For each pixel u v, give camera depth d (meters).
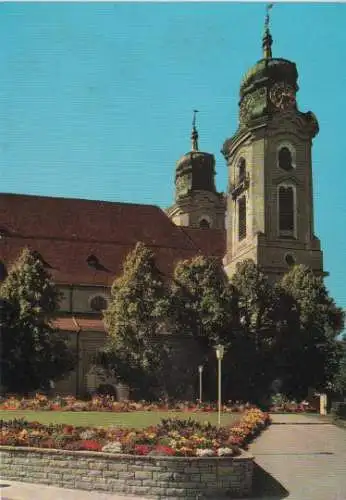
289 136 95.62
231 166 100.94
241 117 99.06
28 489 29.00
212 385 78.75
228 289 80.62
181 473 28.97
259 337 79.25
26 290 75.69
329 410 70.19
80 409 57.66
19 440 31.58
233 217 99.88
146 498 28.64
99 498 28.11
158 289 78.81
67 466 29.84
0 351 73.50
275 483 32.19
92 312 92.56
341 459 38.06
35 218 98.50
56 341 75.75
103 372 82.69
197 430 37.16
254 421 49.41
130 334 77.19
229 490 29.45
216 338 77.88
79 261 95.50
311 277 86.75
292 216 94.62
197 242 106.31
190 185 125.88
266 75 96.38
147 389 76.38
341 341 92.88
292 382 81.88
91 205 103.12
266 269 91.81
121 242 99.88
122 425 41.84
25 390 73.69
